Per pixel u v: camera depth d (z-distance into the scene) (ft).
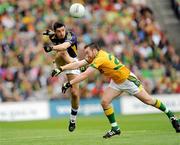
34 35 276.62
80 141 124.26
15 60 260.01
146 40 296.71
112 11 307.58
